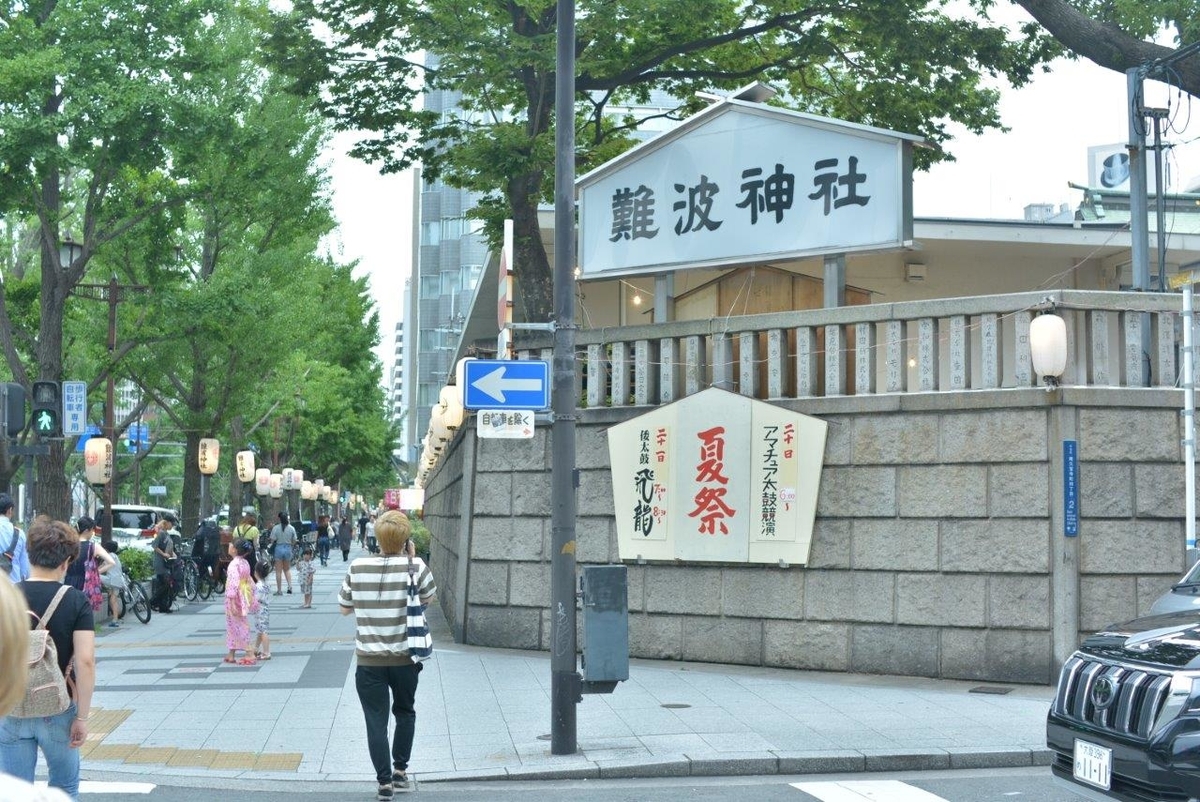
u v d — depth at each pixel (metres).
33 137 20.45
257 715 11.30
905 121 21.92
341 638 18.30
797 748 9.29
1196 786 5.37
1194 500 12.26
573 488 9.68
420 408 94.00
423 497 42.59
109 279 29.89
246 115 29.02
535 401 9.91
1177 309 12.65
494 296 29.19
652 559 14.59
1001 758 9.12
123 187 23.91
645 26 20.30
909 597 13.06
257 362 33.66
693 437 14.42
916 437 13.14
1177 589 8.56
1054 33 18.55
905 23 20.14
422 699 11.89
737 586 14.11
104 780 8.76
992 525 12.66
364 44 20.14
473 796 8.30
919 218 20.59
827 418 13.71
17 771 5.58
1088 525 12.33
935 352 13.22
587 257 16.47
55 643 5.75
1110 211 27.11
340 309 44.38
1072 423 12.34
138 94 20.81
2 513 12.17
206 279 30.73
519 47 18.39
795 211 14.60
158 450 69.88
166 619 22.27
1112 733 5.88
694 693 12.04
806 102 23.78
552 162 19.42
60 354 23.73
